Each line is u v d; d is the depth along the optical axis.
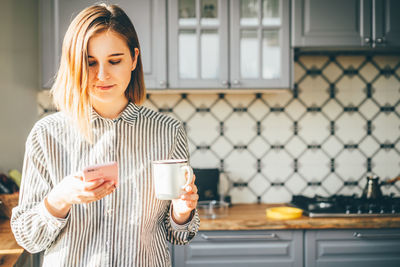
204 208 2.40
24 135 2.55
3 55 2.52
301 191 2.73
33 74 2.57
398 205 2.34
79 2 2.28
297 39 2.34
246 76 2.36
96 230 0.98
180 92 2.53
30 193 0.97
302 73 2.71
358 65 2.73
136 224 1.00
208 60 2.35
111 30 0.91
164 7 2.31
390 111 2.74
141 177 1.02
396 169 2.75
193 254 2.15
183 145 1.12
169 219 1.10
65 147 0.98
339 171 2.74
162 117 1.10
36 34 2.57
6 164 2.53
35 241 0.93
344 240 2.18
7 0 2.52
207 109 2.69
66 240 0.97
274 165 2.72
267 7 2.36
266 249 2.16
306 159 2.73
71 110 0.93
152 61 2.31
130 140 1.03
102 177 0.85
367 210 2.27
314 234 2.17
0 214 2.16
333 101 2.73
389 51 2.67
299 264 2.17
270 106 2.71
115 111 1.03
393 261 2.18
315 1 2.35
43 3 2.26
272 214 2.23
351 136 2.74
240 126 2.71
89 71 0.92
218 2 2.33
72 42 0.89
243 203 2.72
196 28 2.33
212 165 2.71
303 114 2.72
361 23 2.36
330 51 2.69
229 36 2.34
